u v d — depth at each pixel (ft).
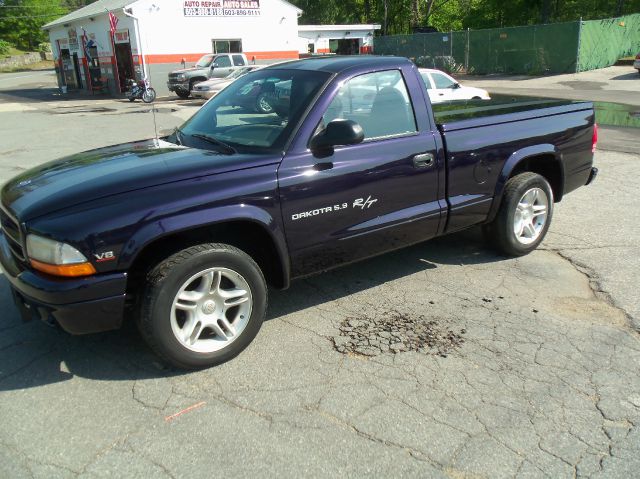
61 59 111.45
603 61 98.84
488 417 9.73
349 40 141.18
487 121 15.23
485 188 15.42
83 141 41.73
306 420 9.67
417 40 120.37
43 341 12.43
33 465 8.66
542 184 16.72
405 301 14.25
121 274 10.03
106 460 8.76
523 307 13.85
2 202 11.47
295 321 13.25
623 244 18.01
